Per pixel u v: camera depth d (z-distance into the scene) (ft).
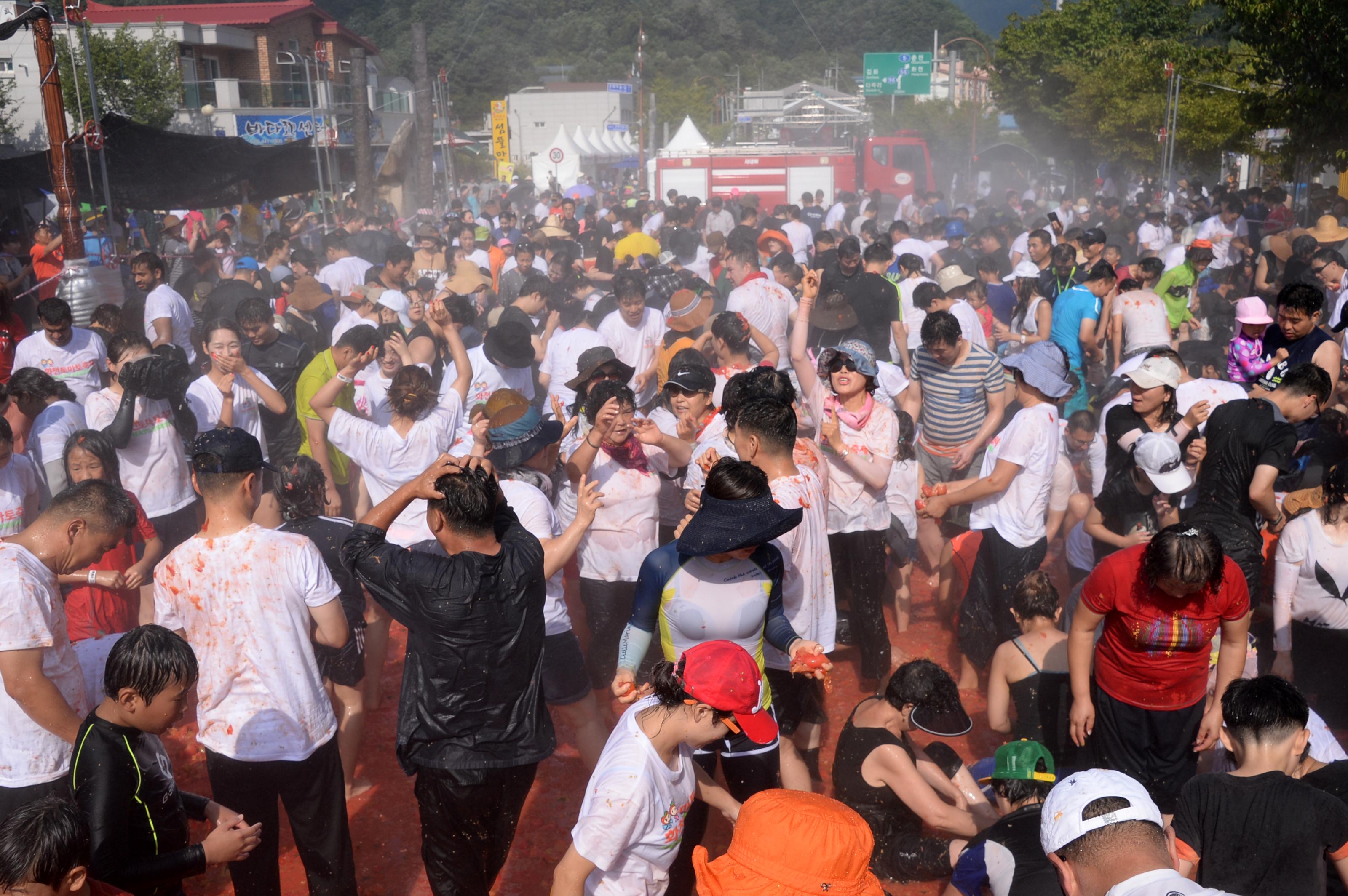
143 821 10.23
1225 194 74.08
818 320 28.86
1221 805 10.41
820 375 18.48
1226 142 97.09
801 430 19.15
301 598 12.30
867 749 14.12
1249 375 24.14
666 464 19.17
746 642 12.77
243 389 23.48
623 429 16.49
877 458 17.88
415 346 26.22
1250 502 16.74
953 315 29.27
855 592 18.61
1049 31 140.77
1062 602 22.68
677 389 17.71
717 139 243.60
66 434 20.54
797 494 14.29
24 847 8.37
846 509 18.17
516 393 15.51
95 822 9.87
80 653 13.65
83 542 11.98
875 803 14.12
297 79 135.64
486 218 80.23
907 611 22.13
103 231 43.68
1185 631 12.91
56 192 37.70
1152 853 8.00
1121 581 13.12
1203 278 49.34
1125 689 13.53
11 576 11.20
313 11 141.08
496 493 11.62
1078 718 14.08
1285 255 44.19
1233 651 13.41
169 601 12.10
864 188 113.29
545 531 14.57
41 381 20.52
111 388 21.20
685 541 12.13
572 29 380.99
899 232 52.06
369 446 19.25
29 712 11.32
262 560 12.07
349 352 19.07
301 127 116.98
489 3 379.35
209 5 134.92
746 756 12.75
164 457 21.16
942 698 13.96
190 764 17.93
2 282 38.29
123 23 116.67
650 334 28.27
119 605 17.85
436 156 145.59
